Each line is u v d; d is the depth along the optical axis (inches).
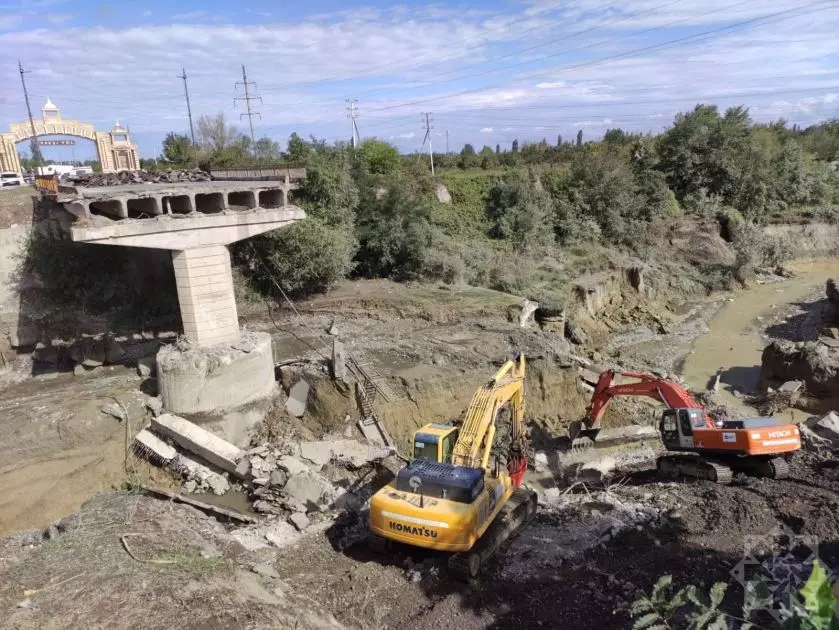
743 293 2030.0
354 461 852.0
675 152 2381.9
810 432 872.9
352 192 1521.9
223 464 861.2
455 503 541.6
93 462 837.2
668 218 2257.6
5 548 673.0
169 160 2095.2
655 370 1322.6
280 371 1011.3
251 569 589.3
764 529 573.9
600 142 2652.6
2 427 859.4
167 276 1360.7
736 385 1280.8
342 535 681.0
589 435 930.1
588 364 1103.6
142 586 502.9
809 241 2399.1
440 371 1004.6
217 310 971.3
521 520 649.0
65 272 1218.6
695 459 751.1
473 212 2042.3
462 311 1333.7
